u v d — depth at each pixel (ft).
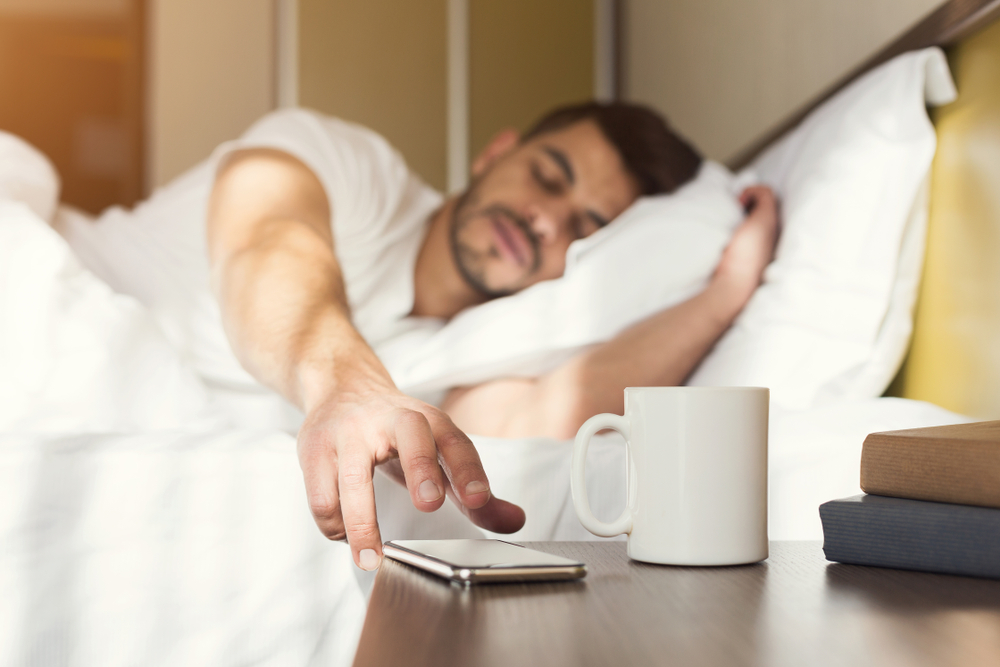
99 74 8.87
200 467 2.17
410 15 8.07
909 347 3.42
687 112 6.54
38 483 2.07
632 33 7.95
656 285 3.58
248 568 2.15
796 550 1.77
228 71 8.21
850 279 3.19
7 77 8.77
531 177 4.26
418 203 4.73
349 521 1.63
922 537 1.44
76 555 2.07
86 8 8.84
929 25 3.19
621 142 4.25
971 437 1.49
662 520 1.53
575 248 3.76
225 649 2.10
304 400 2.25
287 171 3.67
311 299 2.70
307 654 2.13
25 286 2.65
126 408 2.67
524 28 8.13
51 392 2.58
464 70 8.05
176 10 8.22
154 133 8.23
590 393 3.14
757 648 0.94
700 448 1.53
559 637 1.00
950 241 3.11
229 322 2.76
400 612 1.13
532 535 2.40
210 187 4.10
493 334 3.43
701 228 3.69
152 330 2.86
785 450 2.53
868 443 1.60
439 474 1.58
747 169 4.55
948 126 3.16
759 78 5.15
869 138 3.23
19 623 2.00
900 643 0.96
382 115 8.04
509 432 3.08
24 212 2.88
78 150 8.87
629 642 0.97
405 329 4.13
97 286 2.85
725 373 3.22
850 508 1.54
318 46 8.03
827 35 4.24
